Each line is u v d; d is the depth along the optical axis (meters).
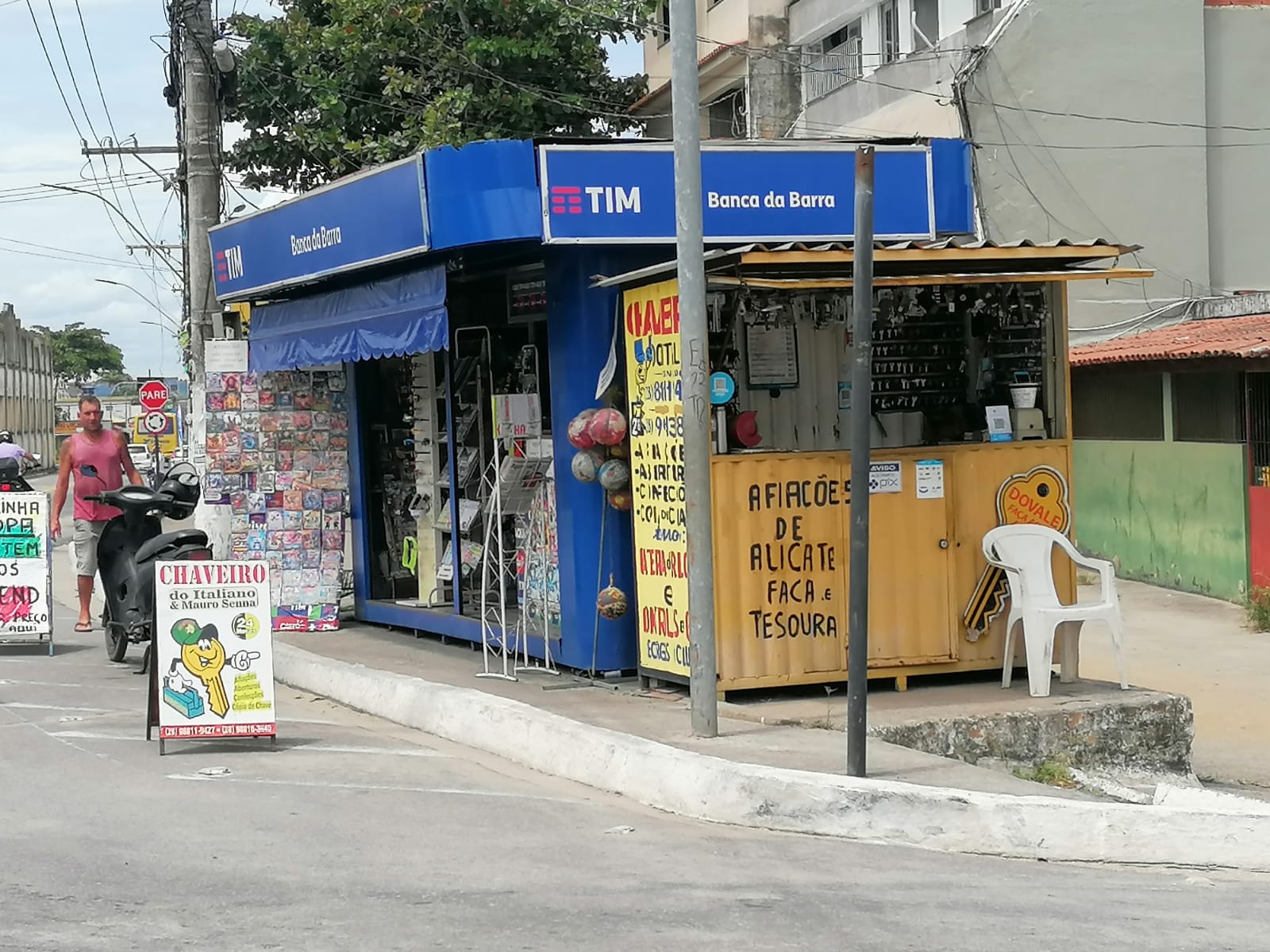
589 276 9.67
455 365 11.65
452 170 9.51
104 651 12.31
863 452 6.86
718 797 6.88
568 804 7.13
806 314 9.58
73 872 5.73
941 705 8.55
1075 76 20.64
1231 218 21.42
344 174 23.83
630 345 9.39
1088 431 19.41
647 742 7.54
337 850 6.15
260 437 12.92
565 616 10.04
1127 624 15.03
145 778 7.50
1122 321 20.95
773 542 8.85
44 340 100.62
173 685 8.05
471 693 8.97
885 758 7.52
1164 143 20.88
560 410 9.91
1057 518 9.29
